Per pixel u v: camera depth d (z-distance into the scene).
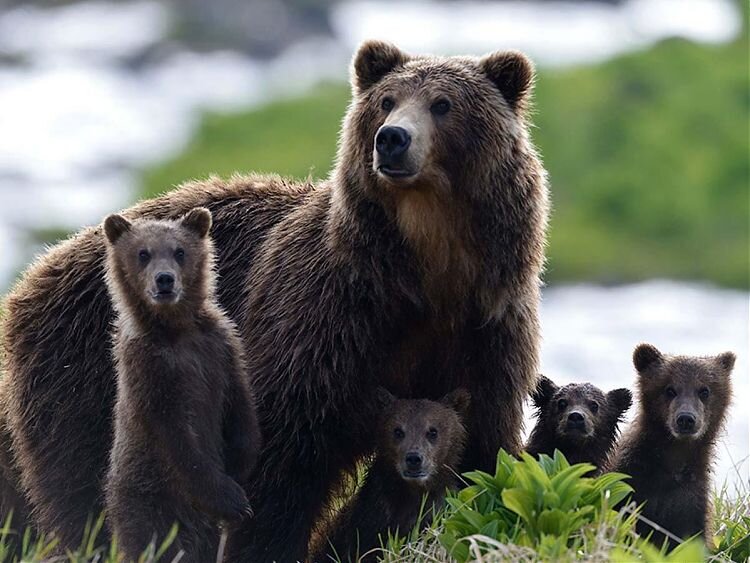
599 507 11.55
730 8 85.25
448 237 12.61
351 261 12.75
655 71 64.38
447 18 93.25
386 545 12.93
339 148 13.43
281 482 12.67
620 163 58.41
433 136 12.45
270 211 14.24
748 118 61.31
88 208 62.75
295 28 92.94
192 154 67.38
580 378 35.00
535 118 60.47
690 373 13.95
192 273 11.79
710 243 54.41
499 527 11.50
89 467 13.29
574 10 93.56
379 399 13.02
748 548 12.76
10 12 98.56
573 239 53.84
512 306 13.00
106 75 87.38
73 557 11.55
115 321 12.99
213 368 11.83
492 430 13.26
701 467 13.58
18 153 71.19
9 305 14.12
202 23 93.00
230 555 12.61
